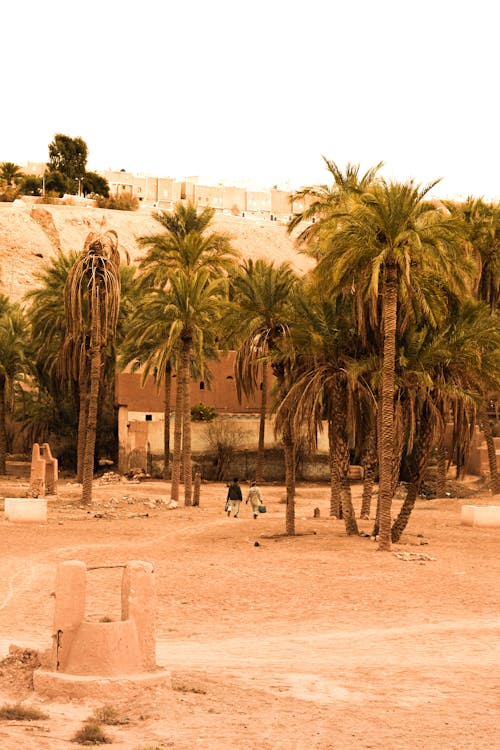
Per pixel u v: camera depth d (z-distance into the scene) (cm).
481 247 5550
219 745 1120
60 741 1106
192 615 2212
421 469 3366
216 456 7069
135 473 6912
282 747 1119
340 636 1956
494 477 5756
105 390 7812
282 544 3309
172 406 7500
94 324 4972
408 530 3850
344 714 1274
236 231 18175
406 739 1168
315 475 7094
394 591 2489
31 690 1315
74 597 1336
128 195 19600
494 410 7244
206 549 3228
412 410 3262
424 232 3086
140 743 1112
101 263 5053
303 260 18325
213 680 1428
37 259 13525
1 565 2908
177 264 5666
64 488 5925
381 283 3328
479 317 3388
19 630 1988
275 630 2044
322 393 3691
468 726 1230
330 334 3475
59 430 7850
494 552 3222
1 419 7250
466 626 2072
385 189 3105
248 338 3753
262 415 6694
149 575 1360
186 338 5194
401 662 1644
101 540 3547
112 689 1288
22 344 7412
